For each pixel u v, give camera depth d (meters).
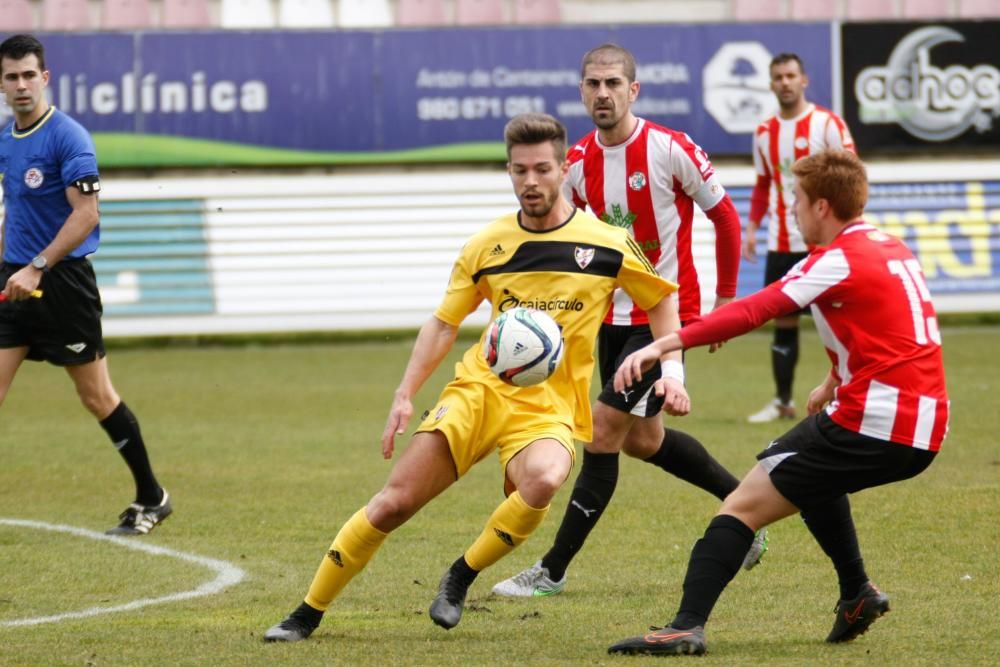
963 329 52.19
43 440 31.66
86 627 15.92
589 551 20.48
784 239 33.47
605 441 18.36
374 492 25.22
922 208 52.09
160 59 50.34
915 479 25.27
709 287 50.62
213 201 50.88
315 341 52.38
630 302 19.44
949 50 52.25
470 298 15.94
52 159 21.33
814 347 48.78
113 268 49.81
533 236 15.70
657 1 53.50
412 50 51.06
